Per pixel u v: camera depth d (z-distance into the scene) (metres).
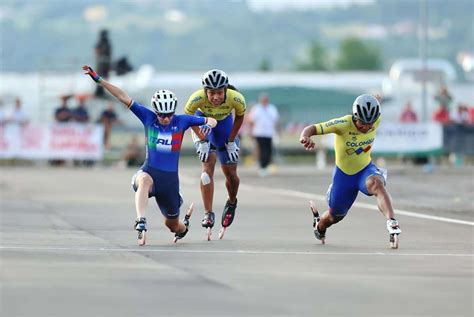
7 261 29.83
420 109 125.31
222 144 36.53
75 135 88.19
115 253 32.31
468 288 26.56
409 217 45.78
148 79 126.81
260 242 36.16
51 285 25.84
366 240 37.09
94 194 58.69
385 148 84.25
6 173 78.75
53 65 132.12
